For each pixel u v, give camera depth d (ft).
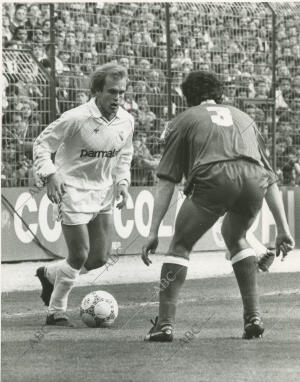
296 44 123.44
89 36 104.99
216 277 80.28
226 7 116.37
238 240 41.68
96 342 40.42
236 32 116.98
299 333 43.24
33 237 93.25
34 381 31.07
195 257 101.30
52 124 47.73
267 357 35.86
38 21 104.17
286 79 122.01
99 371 32.86
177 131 40.86
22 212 92.12
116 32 107.14
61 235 95.71
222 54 115.65
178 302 58.95
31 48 99.66
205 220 40.11
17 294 65.77
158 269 87.76
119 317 51.08
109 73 47.47
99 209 49.01
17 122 92.79
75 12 104.37
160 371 32.81
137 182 103.50
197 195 40.04
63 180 48.24
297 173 120.57
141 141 104.53
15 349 38.50
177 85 110.22
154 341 40.50
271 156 116.06
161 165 41.19
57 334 43.47
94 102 48.14
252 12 118.42
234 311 53.52
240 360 35.17
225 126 40.47
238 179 39.75
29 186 93.09
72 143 48.08
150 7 110.73
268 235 111.04
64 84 98.78
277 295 63.26
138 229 101.60
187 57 112.16
